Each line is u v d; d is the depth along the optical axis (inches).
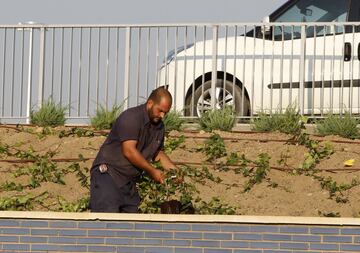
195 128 608.1
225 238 402.6
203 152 562.9
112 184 435.5
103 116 608.4
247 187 523.5
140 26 641.6
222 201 506.9
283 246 399.9
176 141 570.9
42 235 411.8
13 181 539.5
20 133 601.3
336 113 640.4
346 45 645.3
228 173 540.1
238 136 583.2
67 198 519.8
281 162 550.0
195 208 495.8
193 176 533.6
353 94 644.1
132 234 407.2
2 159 568.1
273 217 401.1
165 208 446.0
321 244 398.3
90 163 556.1
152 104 429.4
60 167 551.2
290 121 587.8
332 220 398.3
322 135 584.7
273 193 518.6
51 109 622.5
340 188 517.7
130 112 430.9
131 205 442.0
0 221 413.4
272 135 581.3
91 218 409.4
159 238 405.7
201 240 403.5
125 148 429.4
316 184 525.7
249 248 401.1
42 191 526.0
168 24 644.1
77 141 584.1
